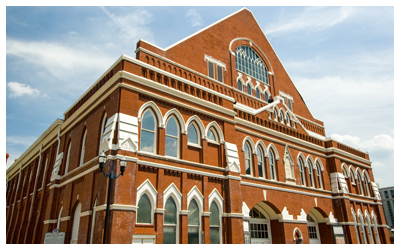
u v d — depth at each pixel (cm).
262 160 2475
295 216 2491
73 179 1906
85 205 1653
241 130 2352
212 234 1828
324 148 3178
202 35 2558
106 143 1554
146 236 1509
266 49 3362
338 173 3105
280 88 3322
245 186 2180
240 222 1955
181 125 1886
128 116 1628
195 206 1808
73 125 2220
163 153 1733
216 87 2283
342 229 2861
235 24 3025
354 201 3188
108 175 1363
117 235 1369
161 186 1655
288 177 2588
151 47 2011
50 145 2623
